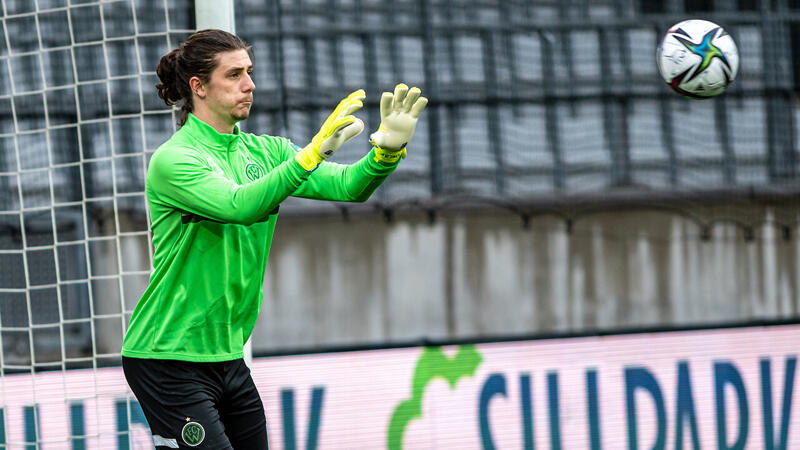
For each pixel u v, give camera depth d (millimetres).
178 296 7891
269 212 7496
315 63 27438
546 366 22734
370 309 25000
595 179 27891
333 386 21828
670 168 28297
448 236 25766
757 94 29484
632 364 23094
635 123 28859
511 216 26344
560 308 25906
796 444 23594
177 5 24938
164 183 7586
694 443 23250
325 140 7230
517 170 27578
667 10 30000
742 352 23625
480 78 28391
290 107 26938
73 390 18750
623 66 29219
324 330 24625
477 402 22391
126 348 8148
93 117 24438
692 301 26484
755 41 29797
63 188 23922
